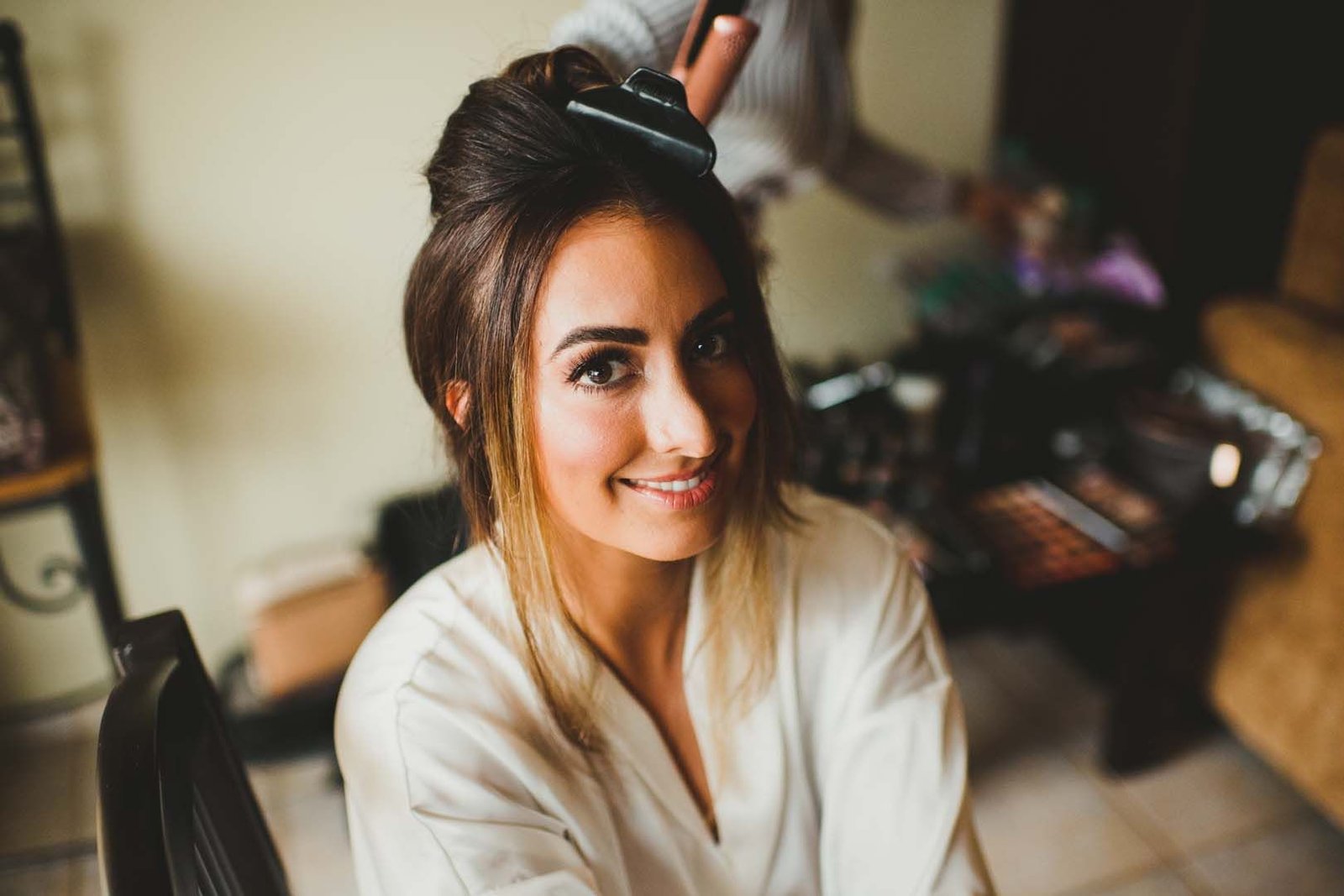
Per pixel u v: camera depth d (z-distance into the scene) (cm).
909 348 209
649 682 74
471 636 69
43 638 189
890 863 75
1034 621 216
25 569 183
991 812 175
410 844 65
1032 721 194
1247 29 170
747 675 74
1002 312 194
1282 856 165
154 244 171
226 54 164
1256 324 169
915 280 209
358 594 183
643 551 61
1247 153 179
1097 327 186
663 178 56
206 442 187
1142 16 180
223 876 62
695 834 74
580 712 69
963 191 183
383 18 170
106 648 194
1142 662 171
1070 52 199
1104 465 179
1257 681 171
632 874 73
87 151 163
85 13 155
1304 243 172
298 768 189
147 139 165
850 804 77
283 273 180
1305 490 156
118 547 188
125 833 45
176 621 60
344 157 176
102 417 179
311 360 187
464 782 65
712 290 57
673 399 56
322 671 184
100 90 160
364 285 185
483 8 176
